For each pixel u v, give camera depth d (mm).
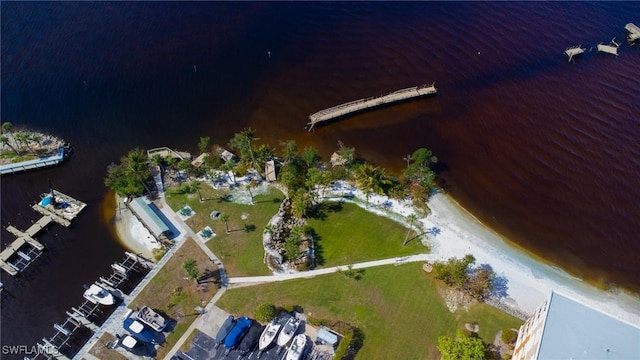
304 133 110938
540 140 109250
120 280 80125
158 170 98188
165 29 141250
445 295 78250
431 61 132000
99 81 123062
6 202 93938
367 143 108812
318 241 85812
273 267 80938
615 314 78250
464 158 105500
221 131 110875
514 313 76562
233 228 86875
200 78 124938
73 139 108125
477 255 85812
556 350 58188
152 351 70250
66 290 80438
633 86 123062
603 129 111125
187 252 83000
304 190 89938
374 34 141625
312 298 76812
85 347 70500
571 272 84688
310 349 70375
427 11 150750
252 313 74625
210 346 70562
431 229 89688
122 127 111250
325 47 136625
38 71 126062
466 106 118750
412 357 70188
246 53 133375
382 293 78000
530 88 123375
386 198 94562
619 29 143625
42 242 87000
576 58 132875
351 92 122312
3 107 115875
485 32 142000
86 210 92312
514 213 94375
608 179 100188
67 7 150500
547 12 150000
